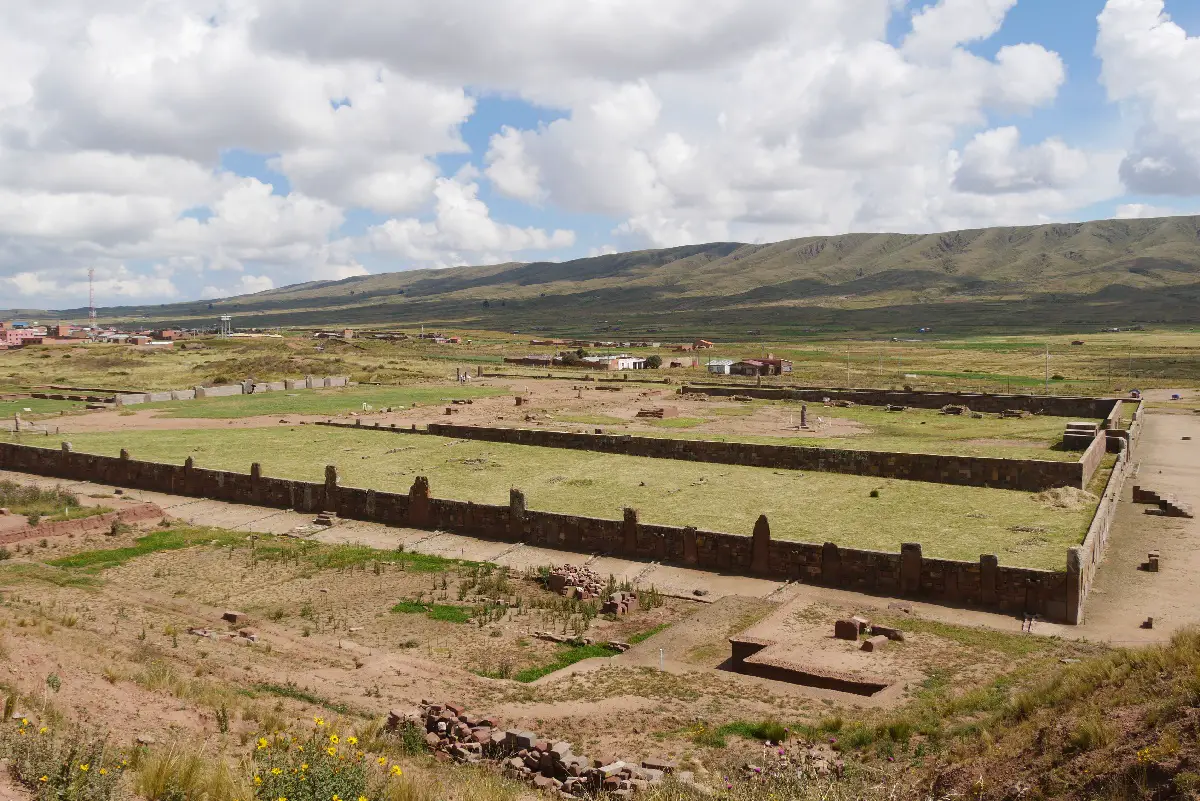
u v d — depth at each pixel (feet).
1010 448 237.86
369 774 51.55
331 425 295.28
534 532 155.53
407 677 89.97
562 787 62.85
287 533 163.63
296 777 46.42
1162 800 43.62
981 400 329.72
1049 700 64.08
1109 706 56.03
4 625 76.48
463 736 71.36
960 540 149.89
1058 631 108.27
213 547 152.66
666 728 76.74
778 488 195.00
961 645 100.07
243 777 47.57
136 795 44.73
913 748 66.13
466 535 160.35
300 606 122.31
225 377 472.03
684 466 221.87
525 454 240.32
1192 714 48.67
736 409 343.05
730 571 137.18
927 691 84.53
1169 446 254.06
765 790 58.70
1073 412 312.29
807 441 255.91
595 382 463.83
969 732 65.67
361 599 125.70
